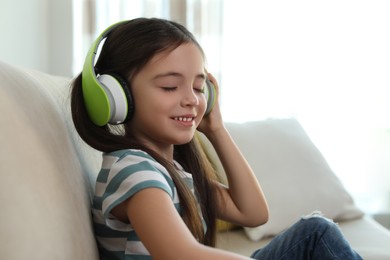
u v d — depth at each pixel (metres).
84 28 2.60
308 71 2.85
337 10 2.82
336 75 2.86
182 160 1.09
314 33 2.83
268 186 1.71
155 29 0.88
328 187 1.80
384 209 2.86
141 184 0.72
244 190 1.13
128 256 0.83
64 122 0.92
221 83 2.72
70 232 0.69
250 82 2.83
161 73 0.85
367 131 2.89
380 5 2.83
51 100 0.92
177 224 0.68
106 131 0.90
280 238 1.06
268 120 1.95
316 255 1.00
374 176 2.90
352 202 1.85
